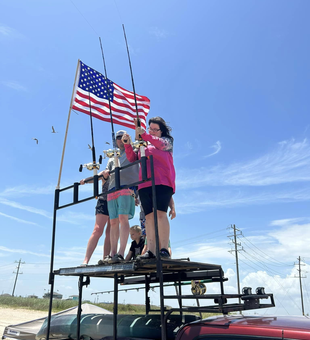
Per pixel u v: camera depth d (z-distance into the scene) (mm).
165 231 3482
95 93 5949
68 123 5074
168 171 3623
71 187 3914
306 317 2555
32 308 28453
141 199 3719
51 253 3871
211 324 2416
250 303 2791
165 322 2502
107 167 4992
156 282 4270
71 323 3924
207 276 3801
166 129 3982
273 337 2059
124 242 4363
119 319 3525
